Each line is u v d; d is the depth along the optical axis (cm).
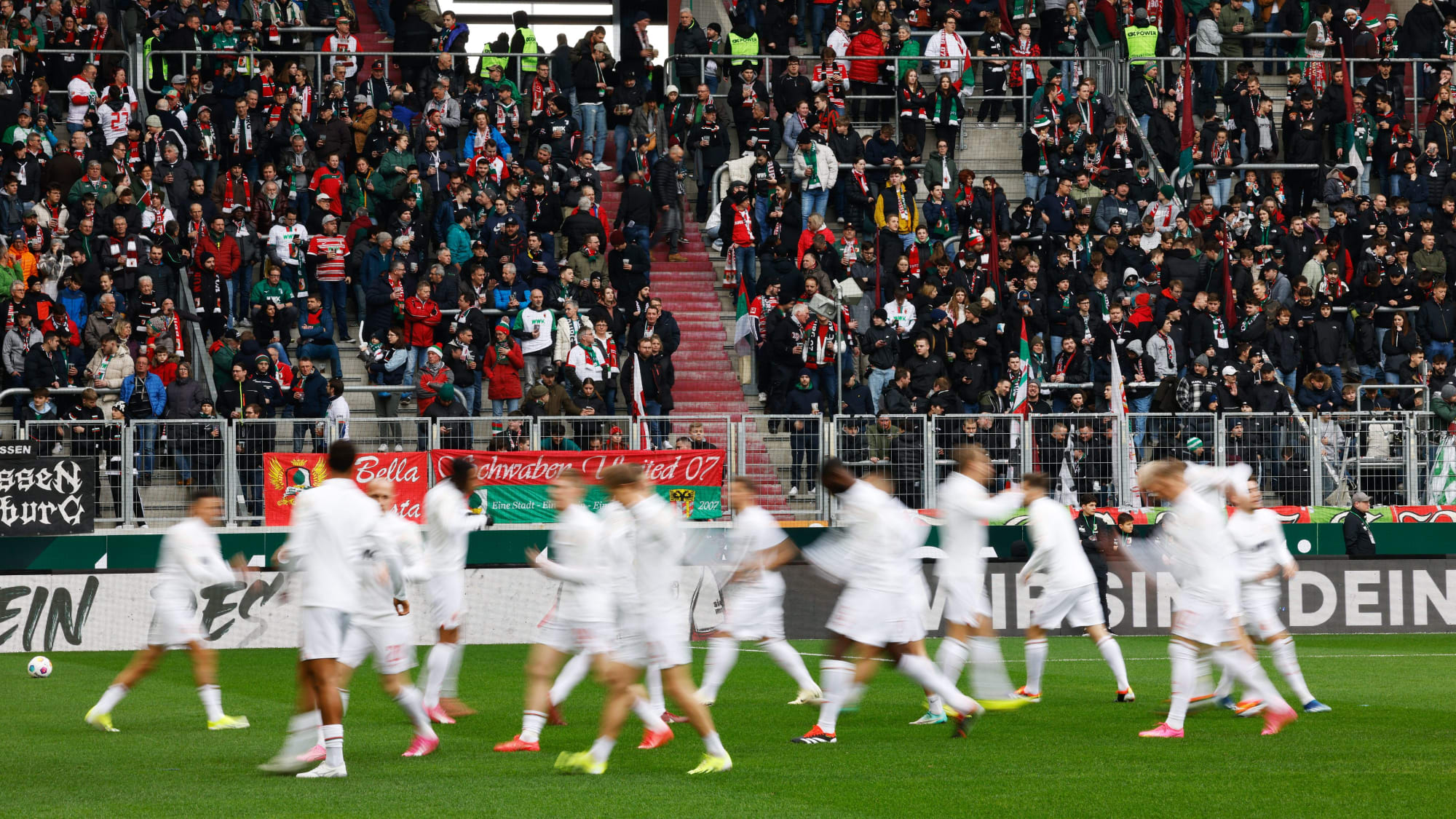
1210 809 1392
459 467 1997
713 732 1605
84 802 1430
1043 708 2170
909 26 4881
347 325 3909
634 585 1614
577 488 1706
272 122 4109
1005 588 3359
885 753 1742
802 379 3525
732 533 2088
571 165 4175
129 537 3188
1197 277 3969
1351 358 3947
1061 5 4778
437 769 1639
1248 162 4541
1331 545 3353
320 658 1557
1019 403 3556
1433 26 4975
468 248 3859
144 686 2527
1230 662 1880
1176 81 4744
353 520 1577
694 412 3906
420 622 3247
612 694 1609
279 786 1520
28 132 3906
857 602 1809
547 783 1538
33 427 3169
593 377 3588
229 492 3197
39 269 3566
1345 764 1644
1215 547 1856
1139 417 3319
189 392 3353
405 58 4681
